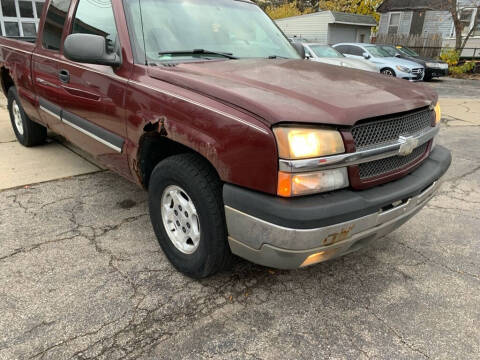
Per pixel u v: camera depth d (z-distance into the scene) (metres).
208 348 2.10
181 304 2.42
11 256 2.84
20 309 2.32
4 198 3.76
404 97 2.40
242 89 2.20
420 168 2.59
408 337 2.23
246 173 2.01
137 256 2.90
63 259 2.82
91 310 2.33
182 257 2.62
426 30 24.41
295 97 2.14
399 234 3.41
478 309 2.47
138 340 2.13
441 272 2.86
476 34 21.50
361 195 2.09
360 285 2.68
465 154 5.75
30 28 13.79
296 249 1.96
